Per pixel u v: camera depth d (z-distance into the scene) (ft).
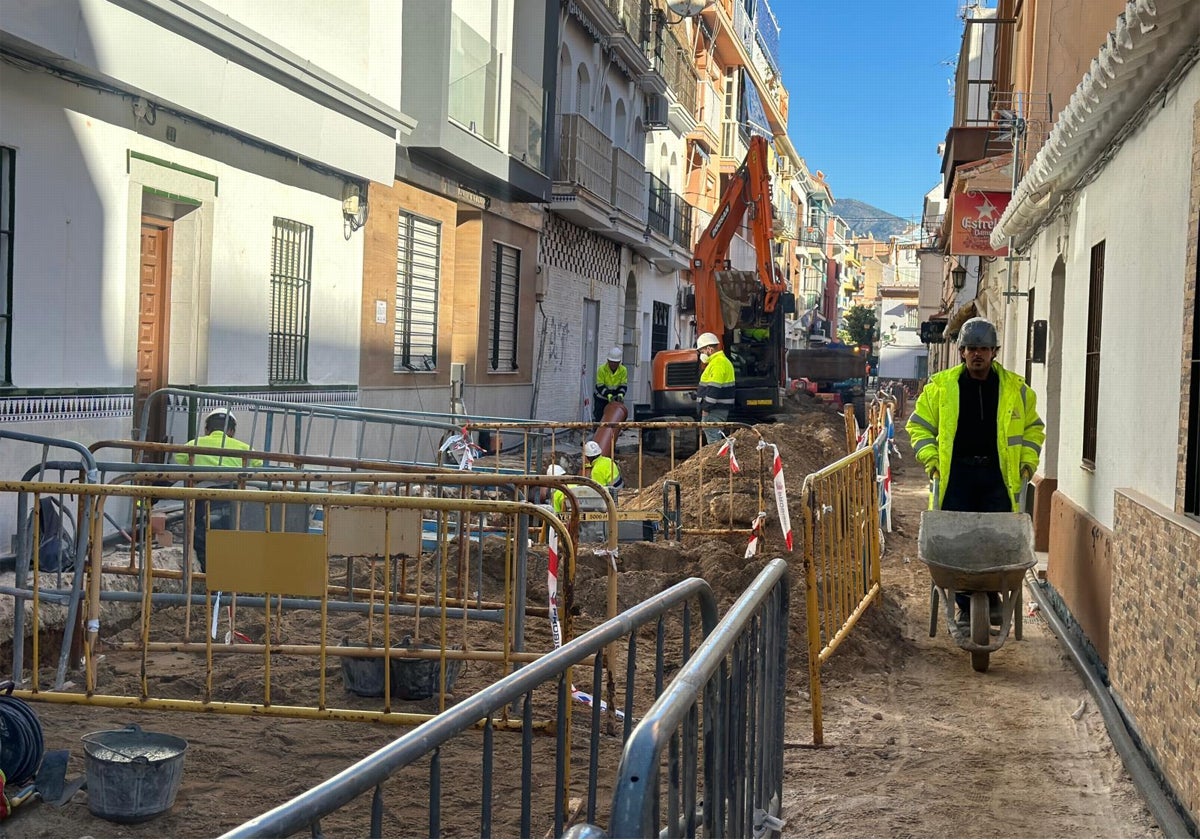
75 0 29.32
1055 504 33.06
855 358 146.92
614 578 20.63
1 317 28.91
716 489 41.52
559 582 21.98
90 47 30.09
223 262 39.24
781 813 16.35
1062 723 22.38
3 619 22.18
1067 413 32.83
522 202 72.38
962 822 17.26
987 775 19.39
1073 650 26.86
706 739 11.04
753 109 173.68
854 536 27.91
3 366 29.01
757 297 83.61
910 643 28.86
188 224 37.78
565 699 11.60
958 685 25.14
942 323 128.47
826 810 17.69
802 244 266.36
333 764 18.16
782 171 218.59
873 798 18.21
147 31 32.63
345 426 49.14
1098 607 25.32
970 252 56.44
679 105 117.50
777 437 53.01
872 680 25.13
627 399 108.47
